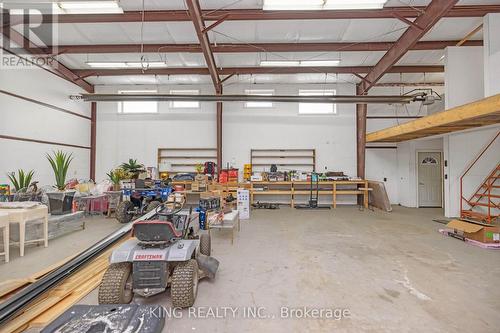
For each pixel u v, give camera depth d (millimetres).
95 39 5996
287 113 8773
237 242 4281
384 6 4793
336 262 3379
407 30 5457
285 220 6141
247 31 5691
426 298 2463
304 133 8758
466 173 6395
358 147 8633
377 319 2129
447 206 6586
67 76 7215
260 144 8766
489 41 4945
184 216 3080
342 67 7520
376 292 2582
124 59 7008
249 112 8766
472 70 6078
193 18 4352
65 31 5637
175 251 2303
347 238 4531
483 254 3689
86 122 8266
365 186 7988
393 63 6227
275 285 2730
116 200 6375
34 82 6090
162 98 6105
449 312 2225
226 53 6668
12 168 5500
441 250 3871
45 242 3957
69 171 7363
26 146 5867
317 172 8648
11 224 4070
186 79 8336
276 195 8672
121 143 8695
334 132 8750
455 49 6113
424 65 7355
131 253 2250
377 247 4020
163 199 5781
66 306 2273
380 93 8867
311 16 4695
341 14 4676
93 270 3035
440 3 4301
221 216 4309
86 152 8266
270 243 4223
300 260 3449
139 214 5488
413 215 6809
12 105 5512
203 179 7000
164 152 8766
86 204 6418
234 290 2619
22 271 3035
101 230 4988
